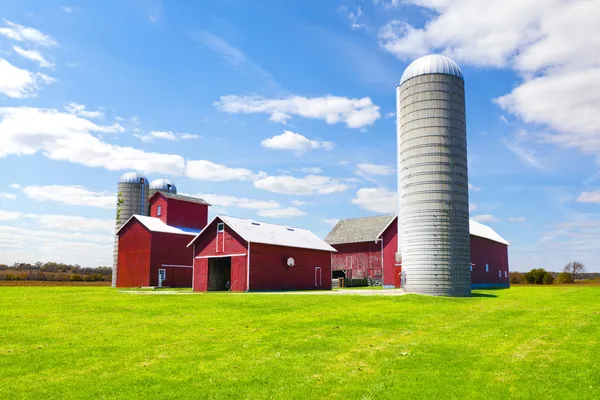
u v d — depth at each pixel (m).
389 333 15.50
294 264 40.72
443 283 28.73
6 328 16.09
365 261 58.38
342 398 9.48
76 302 24.61
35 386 10.02
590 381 10.47
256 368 11.35
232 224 38.34
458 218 29.48
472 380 10.57
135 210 60.38
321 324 17.09
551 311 21.12
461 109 30.64
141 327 16.50
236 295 28.94
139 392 9.70
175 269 50.22
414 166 30.11
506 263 57.84
